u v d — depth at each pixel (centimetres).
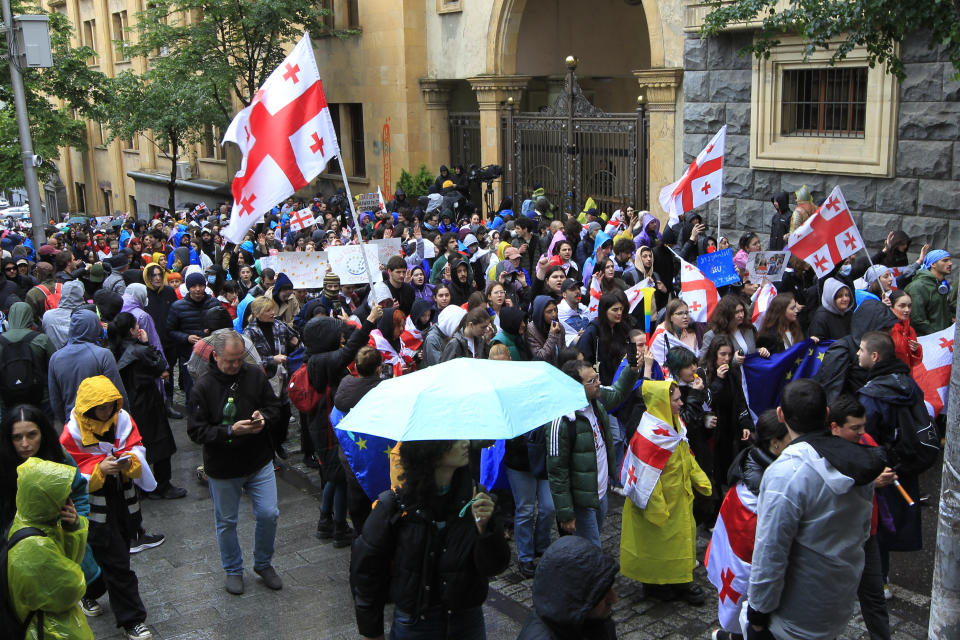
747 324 743
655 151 1848
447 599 416
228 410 619
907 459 557
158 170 4041
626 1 2527
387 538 416
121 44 2872
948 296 921
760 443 500
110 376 721
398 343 830
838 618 426
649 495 588
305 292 1068
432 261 1389
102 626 612
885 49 1112
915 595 623
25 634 414
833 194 891
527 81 2333
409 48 2516
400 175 2533
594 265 1141
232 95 3256
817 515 414
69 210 4894
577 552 308
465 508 421
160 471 838
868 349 571
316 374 717
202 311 1034
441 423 379
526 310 1054
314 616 618
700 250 1135
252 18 2445
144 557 721
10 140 2545
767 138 1469
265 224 2139
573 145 2084
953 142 1228
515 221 1460
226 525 645
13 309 789
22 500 421
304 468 918
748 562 495
